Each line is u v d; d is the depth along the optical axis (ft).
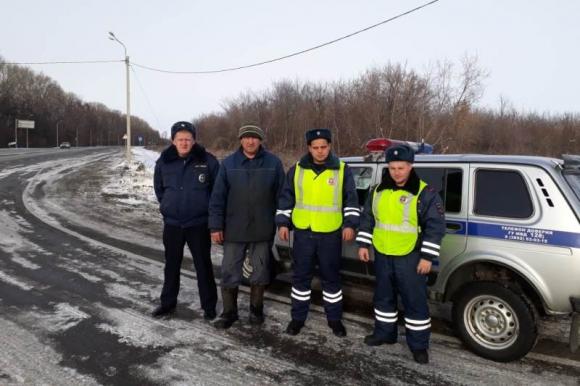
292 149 110.93
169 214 13.16
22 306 13.85
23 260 19.30
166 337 11.87
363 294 15.96
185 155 13.10
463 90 75.66
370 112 82.33
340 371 10.25
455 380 9.94
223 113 152.25
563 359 11.07
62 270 17.94
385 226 11.10
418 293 10.85
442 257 11.94
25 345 11.12
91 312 13.48
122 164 88.38
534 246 10.43
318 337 12.17
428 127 77.36
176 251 13.30
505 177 11.27
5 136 246.27
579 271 9.83
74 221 28.94
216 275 18.35
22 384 9.23
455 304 11.64
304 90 120.57
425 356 10.73
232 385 9.48
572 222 10.06
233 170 12.53
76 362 10.29
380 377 10.02
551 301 10.23
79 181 54.60
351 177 12.14
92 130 390.83
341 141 87.66
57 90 339.77
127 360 10.46
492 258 10.94
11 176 58.23
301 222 12.15
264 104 128.77
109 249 21.72
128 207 35.99
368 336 11.79
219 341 11.71
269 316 13.67
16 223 27.55
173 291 13.48
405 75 80.07
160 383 9.45
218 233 12.52
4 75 281.33
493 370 10.45
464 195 11.73
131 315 13.35
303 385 9.57
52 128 305.94
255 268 12.91
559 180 10.51
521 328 10.45
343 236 11.75
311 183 11.97
